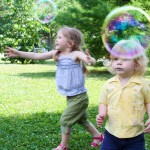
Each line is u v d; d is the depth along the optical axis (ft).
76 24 45.24
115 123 10.14
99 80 38.91
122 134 10.02
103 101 10.45
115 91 10.22
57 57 13.84
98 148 14.37
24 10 68.13
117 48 10.14
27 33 67.72
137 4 44.29
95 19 45.03
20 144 14.73
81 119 14.08
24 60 68.80
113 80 10.42
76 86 13.53
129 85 10.16
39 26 68.08
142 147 10.11
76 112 13.57
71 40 13.67
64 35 13.69
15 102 24.95
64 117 13.62
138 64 10.25
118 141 10.09
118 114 10.11
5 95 28.09
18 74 46.88
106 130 10.39
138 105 10.05
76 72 13.58
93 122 18.51
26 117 19.83
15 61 69.97
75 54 13.52
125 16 13.93
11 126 17.62
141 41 12.40
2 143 14.80
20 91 30.42
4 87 33.06
